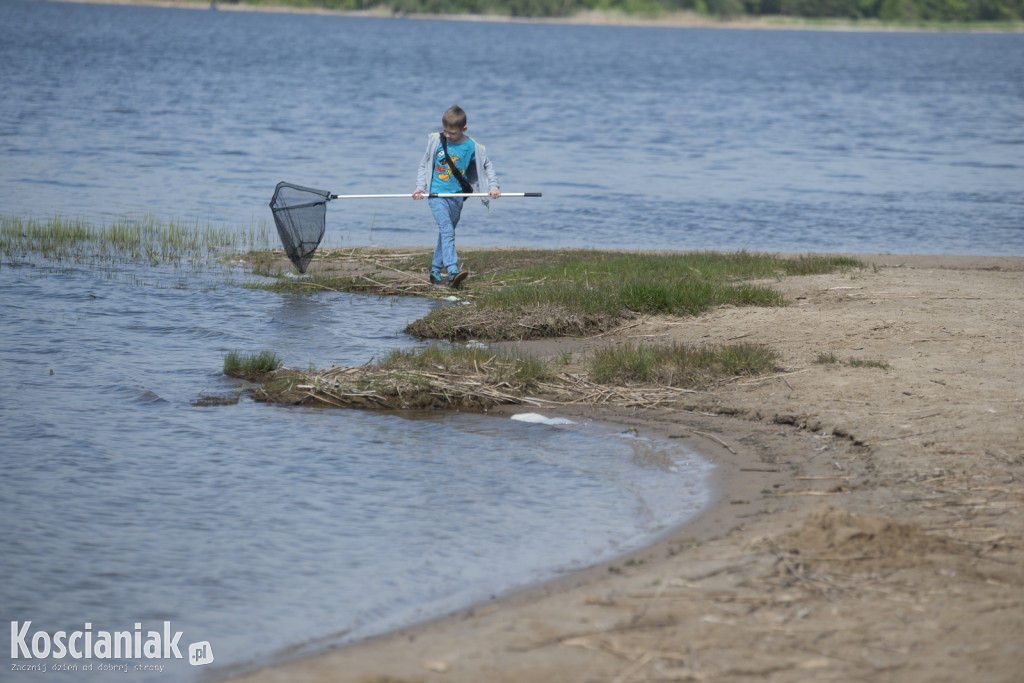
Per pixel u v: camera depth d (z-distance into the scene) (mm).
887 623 13109
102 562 16156
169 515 18000
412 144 94375
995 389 23750
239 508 18375
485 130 107000
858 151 97562
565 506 18562
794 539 15836
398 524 17719
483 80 185125
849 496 18062
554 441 22375
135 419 23438
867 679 11781
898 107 151625
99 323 32625
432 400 25109
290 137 95688
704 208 64750
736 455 21016
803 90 183375
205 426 23078
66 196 60969
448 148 38250
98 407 24250
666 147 97250
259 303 36656
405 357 27547
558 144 97125
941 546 15453
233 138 92875
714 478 19750
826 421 22359
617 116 127500
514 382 25984
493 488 19484
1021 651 12266
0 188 62156
